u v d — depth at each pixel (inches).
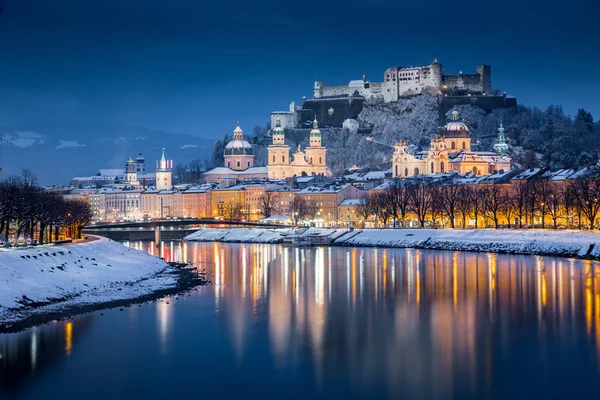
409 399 4542.3
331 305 7145.7
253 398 4574.3
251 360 5241.1
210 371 5012.3
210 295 7662.4
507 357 5280.5
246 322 6328.7
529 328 6058.1
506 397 4562.0
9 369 5024.6
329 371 5012.3
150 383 4800.7
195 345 5580.7
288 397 4586.6
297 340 5748.0
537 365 5098.4
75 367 5068.9
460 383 4783.5
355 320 6437.0
